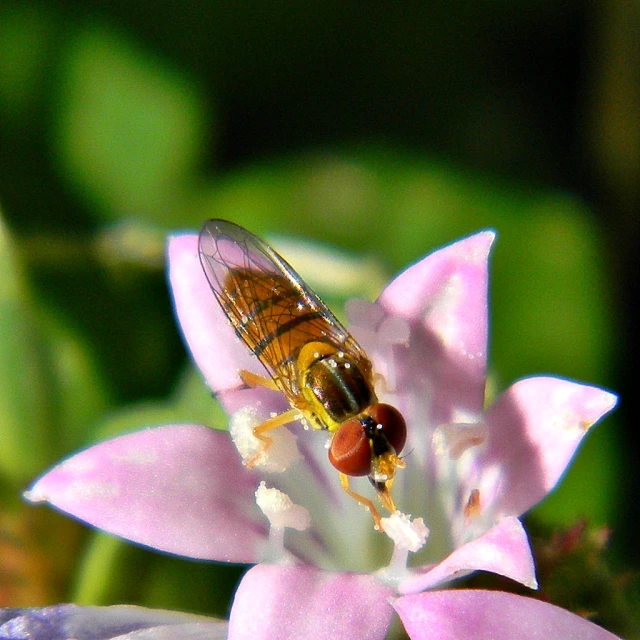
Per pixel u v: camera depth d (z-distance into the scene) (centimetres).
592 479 12
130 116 13
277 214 13
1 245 12
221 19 13
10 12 13
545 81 13
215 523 10
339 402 10
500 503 10
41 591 11
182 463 10
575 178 13
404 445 11
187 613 11
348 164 13
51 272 12
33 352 12
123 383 12
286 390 11
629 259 13
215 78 13
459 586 11
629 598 11
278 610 10
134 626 11
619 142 13
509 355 12
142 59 13
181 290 11
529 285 13
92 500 10
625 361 13
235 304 11
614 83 13
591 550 11
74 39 13
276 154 13
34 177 13
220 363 11
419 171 13
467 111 13
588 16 13
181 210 13
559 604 11
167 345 12
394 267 13
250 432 10
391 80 13
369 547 11
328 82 13
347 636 10
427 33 13
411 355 11
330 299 12
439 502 11
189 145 13
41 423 12
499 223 13
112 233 12
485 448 11
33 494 10
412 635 10
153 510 10
